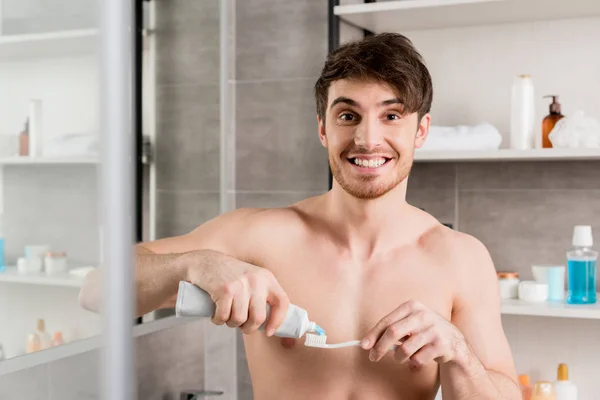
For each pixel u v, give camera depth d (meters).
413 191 1.86
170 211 1.58
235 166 1.99
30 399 0.29
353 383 1.02
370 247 1.08
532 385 1.76
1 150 0.30
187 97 1.64
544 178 1.74
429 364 1.01
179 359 1.81
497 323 1.09
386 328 0.82
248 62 1.96
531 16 1.70
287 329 0.76
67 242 0.29
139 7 1.48
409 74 0.96
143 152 1.49
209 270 0.77
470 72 1.81
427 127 1.09
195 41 1.65
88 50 0.29
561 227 1.73
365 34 1.89
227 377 2.02
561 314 1.52
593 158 1.61
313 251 1.08
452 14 1.69
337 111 0.98
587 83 1.71
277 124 1.93
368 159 0.98
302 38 1.89
